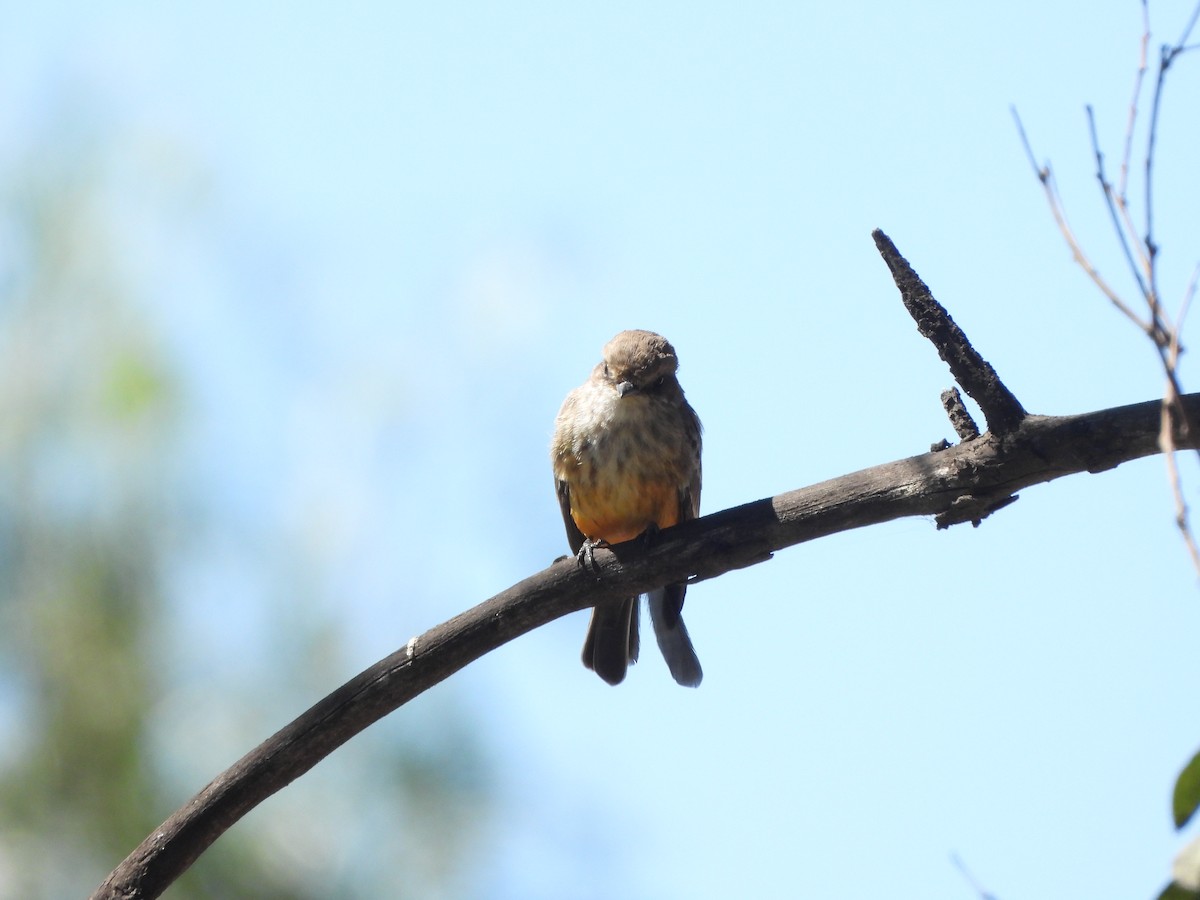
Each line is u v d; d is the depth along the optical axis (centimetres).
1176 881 581
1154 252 630
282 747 880
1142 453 767
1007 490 804
